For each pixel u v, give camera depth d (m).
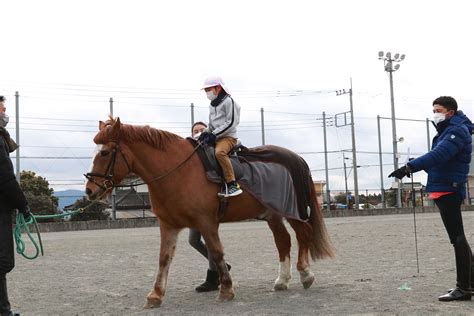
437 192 6.44
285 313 6.07
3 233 5.64
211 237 7.04
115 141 6.89
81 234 23.50
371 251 12.32
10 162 5.68
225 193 7.08
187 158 7.05
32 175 30.78
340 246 13.72
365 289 7.38
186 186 6.94
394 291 7.13
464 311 5.81
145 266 11.14
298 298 6.98
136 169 6.98
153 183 6.94
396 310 5.96
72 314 6.59
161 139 7.02
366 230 19.19
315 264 10.35
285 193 7.68
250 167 7.54
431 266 9.45
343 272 9.23
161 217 7.10
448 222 6.45
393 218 29.41
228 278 7.08
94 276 9.88
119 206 30.56
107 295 7.88
